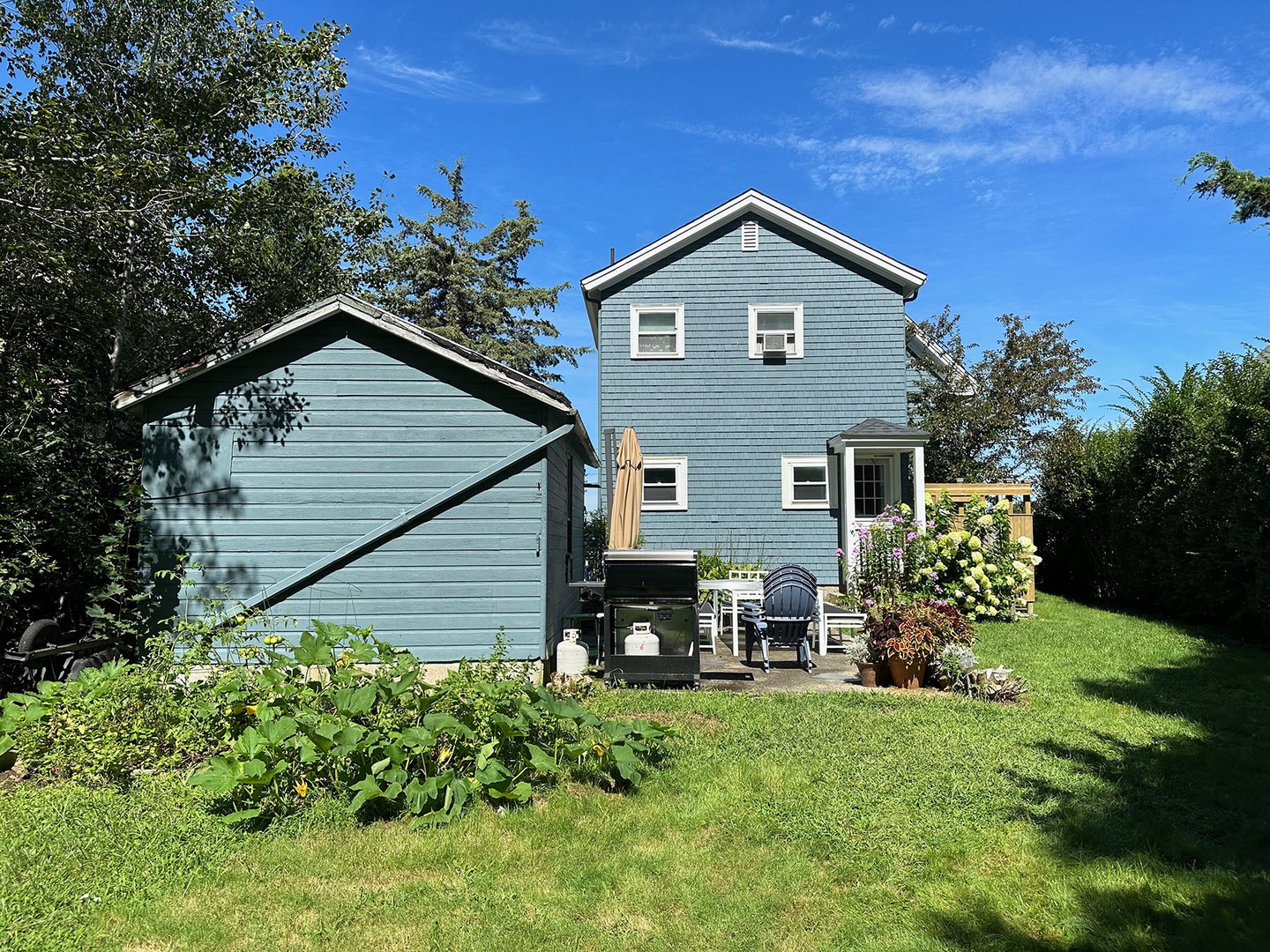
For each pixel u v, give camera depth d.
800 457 16.47
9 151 8.02
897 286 16.64
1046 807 4.91
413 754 4.97
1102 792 5.17
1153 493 12.95
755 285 16.73
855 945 3.43
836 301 16.67
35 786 5.48
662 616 9.03
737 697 7.84
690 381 16.66
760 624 9.77
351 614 8.48
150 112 10.43
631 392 16.67
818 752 5.99
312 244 12.83
